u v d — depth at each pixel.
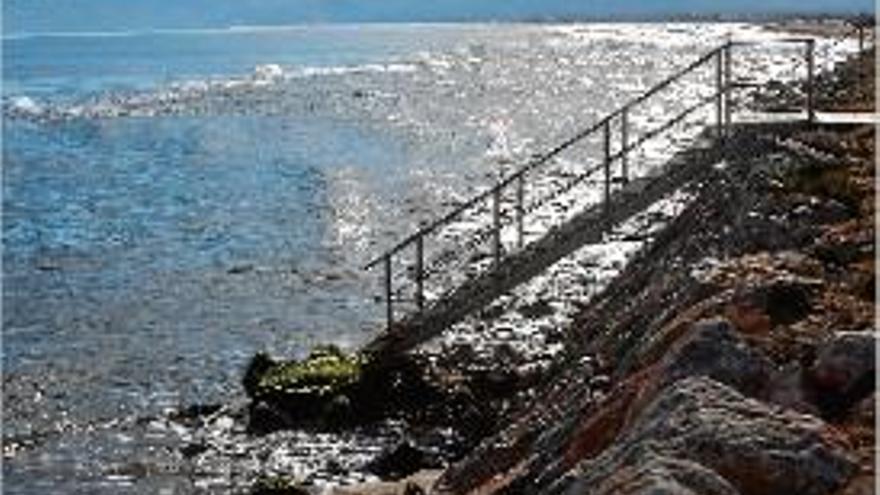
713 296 19.44
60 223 72.88
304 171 90.62
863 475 12.28
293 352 44.53
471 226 64.25
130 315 50.81
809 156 29.47
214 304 52.19
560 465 16.52
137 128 130.25
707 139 35.12
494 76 190.38
